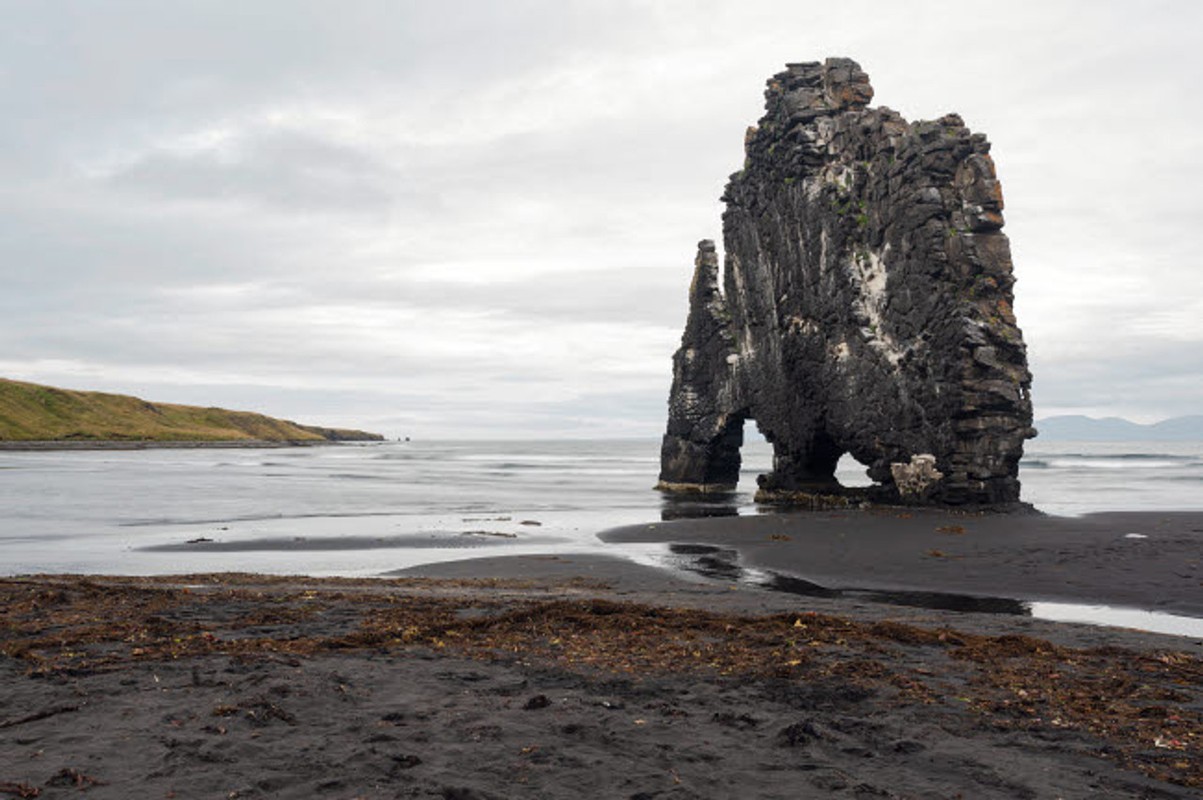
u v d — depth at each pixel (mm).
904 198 37250
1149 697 8609
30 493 53688
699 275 56062
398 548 28891
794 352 44750
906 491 36906
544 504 48406
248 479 73438
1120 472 93250
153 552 27969
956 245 35188
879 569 23141
